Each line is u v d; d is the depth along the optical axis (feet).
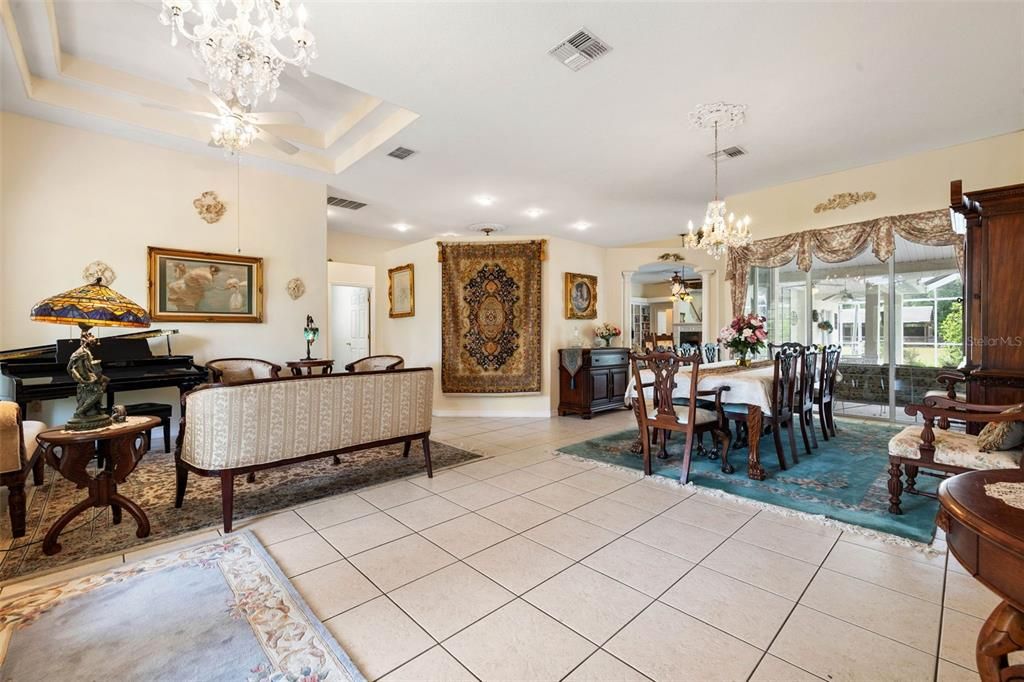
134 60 11.83
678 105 11.95
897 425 16.72
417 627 5.20
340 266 27.25
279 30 7.57
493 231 26.05
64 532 7.66
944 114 12.44
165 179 14.47
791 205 18.07
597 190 18.81
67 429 7.28
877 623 5.23
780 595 5.82
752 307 20.84
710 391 10.96
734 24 8.85
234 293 15.75
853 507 8.75
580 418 19.16
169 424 13.03
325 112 14.43
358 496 9.48
